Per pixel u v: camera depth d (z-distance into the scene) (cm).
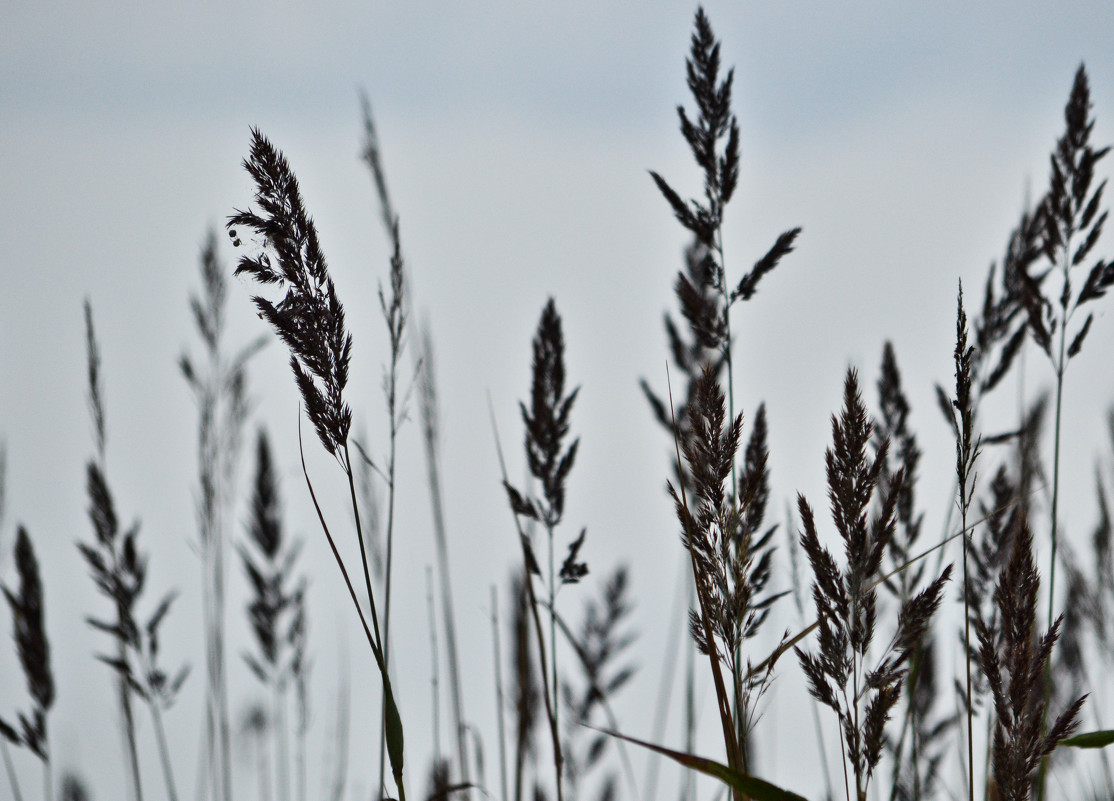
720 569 236
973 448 234
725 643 237
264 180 235
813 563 233
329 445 236
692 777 277
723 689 236
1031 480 267
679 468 236
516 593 271
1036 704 242
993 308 270
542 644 250
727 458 235
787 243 256
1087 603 273
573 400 259
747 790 234
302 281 235
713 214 260
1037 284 259
